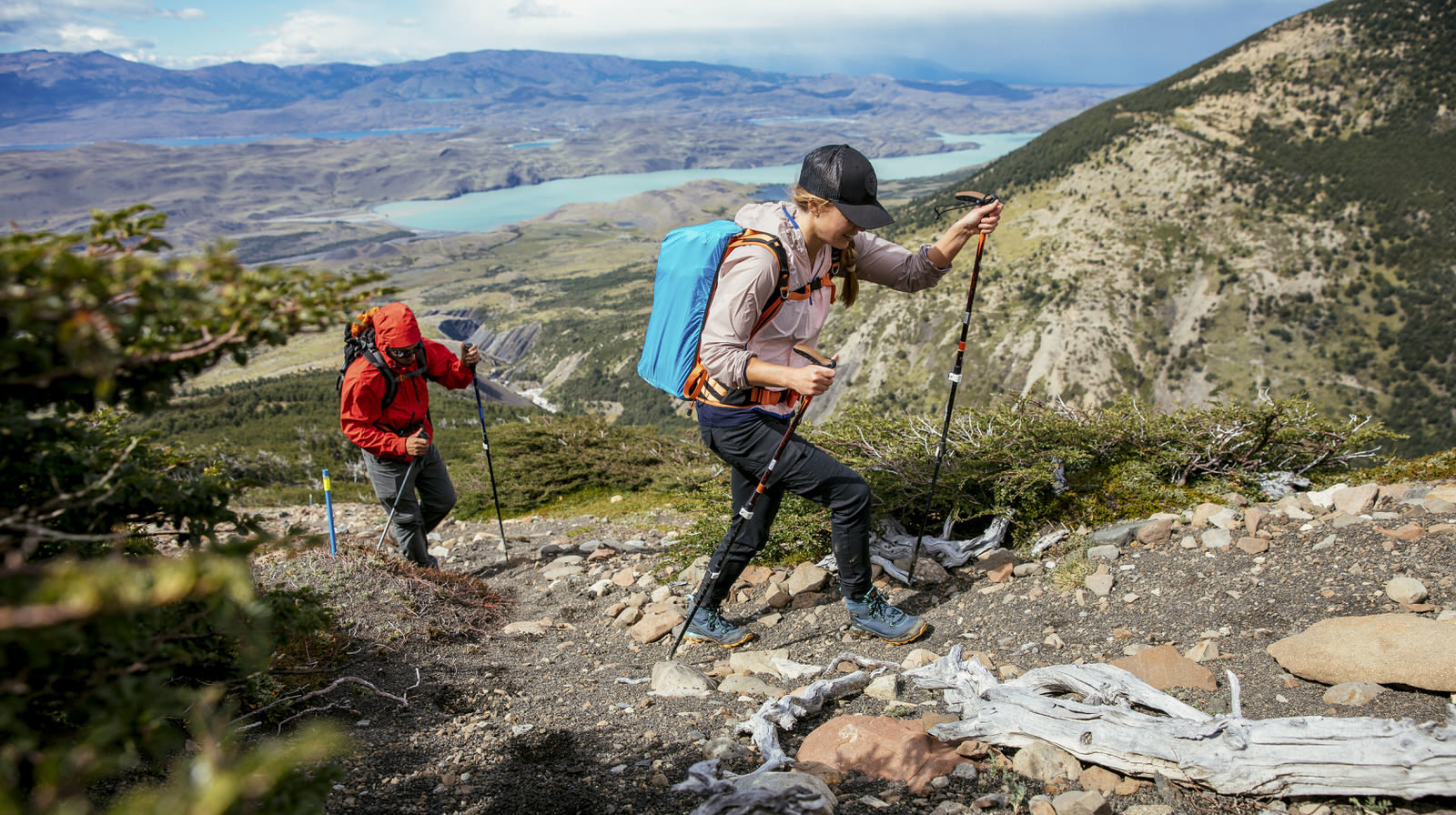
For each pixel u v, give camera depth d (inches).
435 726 139.1
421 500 249.3
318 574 197.6
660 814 103.3
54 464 64.6
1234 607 145.3
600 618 216.4
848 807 103.0
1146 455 216.4
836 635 175.9
